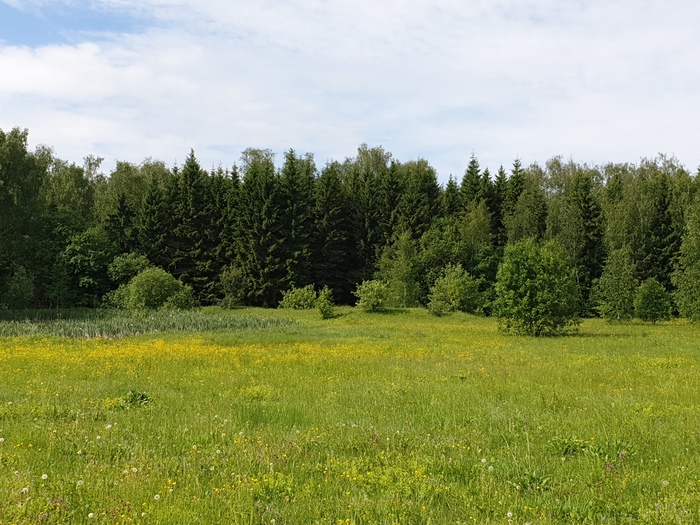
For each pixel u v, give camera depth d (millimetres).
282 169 69125
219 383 14281
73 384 13969
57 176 72000
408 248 60125
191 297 49688
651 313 41781
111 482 6184
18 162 49969
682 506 5461
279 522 5301
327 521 5309
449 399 11820
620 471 6836
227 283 60250
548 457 7461
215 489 6059
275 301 64062
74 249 56219
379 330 34062
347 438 8406
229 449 7773
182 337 28891
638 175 67750
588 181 60969
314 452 7711
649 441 8180
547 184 85438
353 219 71250
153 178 69500
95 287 57812
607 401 11492
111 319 39250
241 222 64188
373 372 16406
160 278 47312
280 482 6305
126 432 8758
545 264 32000
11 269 51031
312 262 67312
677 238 55844
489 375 15602
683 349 22922
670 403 11234
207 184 67750
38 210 51500
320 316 46000
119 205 64938
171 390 13180
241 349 22938
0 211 46594
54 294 54188
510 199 70812
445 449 7867
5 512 5141
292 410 10578
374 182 71375
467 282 50688
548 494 6008
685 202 55812
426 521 5324
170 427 9133
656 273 55906
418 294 57812
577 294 32906
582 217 59656
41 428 8711
